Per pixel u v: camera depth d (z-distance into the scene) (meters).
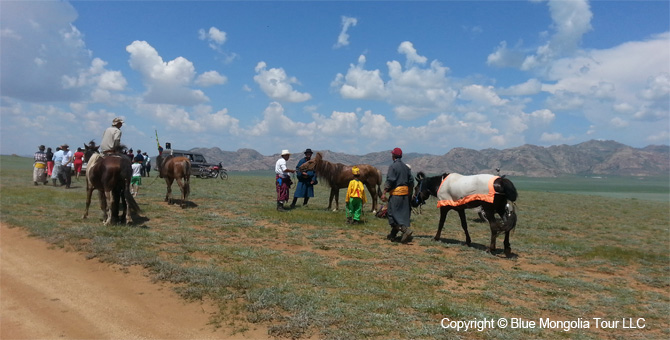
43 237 8.68
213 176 34.94
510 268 8.62
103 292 5.98
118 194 10.02
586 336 5.18
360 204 12.56
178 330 4.87
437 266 8.25
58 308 5.45
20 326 4.91
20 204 12.78
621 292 7.42
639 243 12.95
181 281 6.34
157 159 14.54
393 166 10.16
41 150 20.25
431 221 14.84
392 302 5.77
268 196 20.02
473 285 7.16
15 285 6.23
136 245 8.14
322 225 12.05
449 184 10.20
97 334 4.77
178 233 9.80
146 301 5.67
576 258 10.20
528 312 5.92
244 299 5.73
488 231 13.20
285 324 4.93
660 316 6.18
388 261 8.38
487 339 4.82
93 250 7.65
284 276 6.83
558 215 19.56
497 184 9.29
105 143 10.26
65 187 18.88
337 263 8.02
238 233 10.47
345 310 5.39
